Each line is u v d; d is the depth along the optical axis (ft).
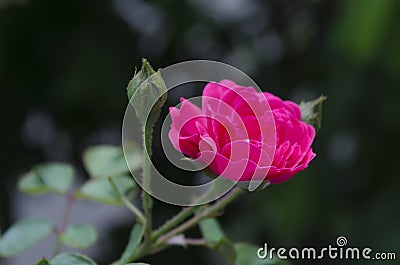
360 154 3.23
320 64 3.39
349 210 3.16
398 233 2.99
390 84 3.08
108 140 3.56
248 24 3.74
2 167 3.52
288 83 3.64
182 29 3.51
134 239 1.49
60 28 3.35
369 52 2.39
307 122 1.47
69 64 3.24
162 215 3.49
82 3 3.37
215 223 1.58
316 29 3.71
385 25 2.32
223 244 1.55
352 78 3.12
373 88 3.10
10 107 3.47
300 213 3.00
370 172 3.26
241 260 1.60
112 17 3.43
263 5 3.78
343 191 3.21
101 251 3.62
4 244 1.62
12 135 3.55
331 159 3.17
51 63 3.38
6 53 3.32
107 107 3.21
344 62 3.16
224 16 3.70
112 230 3.65
